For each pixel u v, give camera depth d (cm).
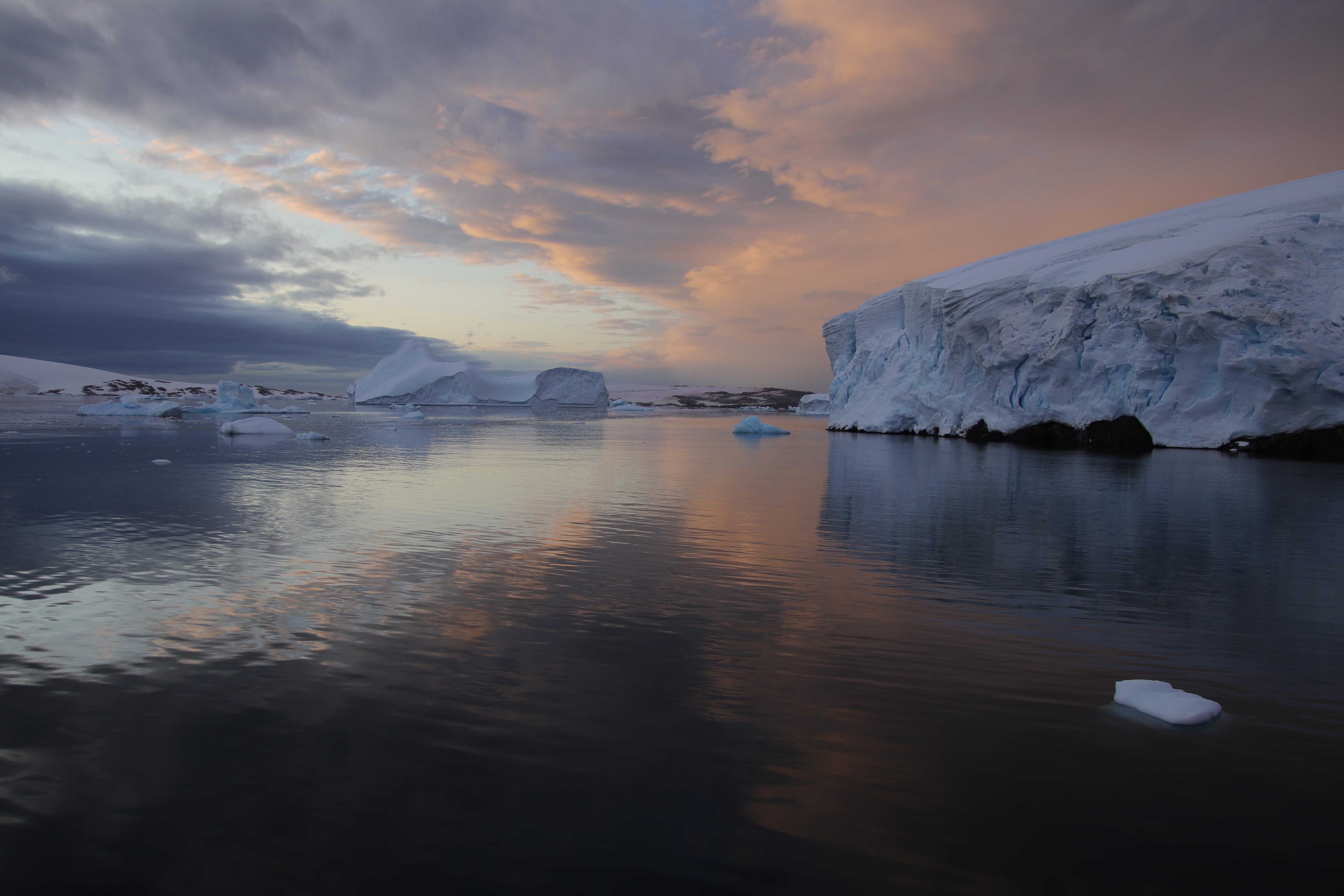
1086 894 229
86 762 302
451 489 1180
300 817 266
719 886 232
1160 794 286
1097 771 302
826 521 888
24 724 334
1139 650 443
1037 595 560
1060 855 249
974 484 1260
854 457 1864
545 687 382
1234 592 570
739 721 345
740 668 411
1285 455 1688
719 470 1534
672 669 408
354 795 280
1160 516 912
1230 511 951
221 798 278
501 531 812
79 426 3052
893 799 282
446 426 3722
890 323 3231
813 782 293
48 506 969
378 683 384
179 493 1099
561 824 263
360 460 1708
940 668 413
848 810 274
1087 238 2769
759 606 529
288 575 607
